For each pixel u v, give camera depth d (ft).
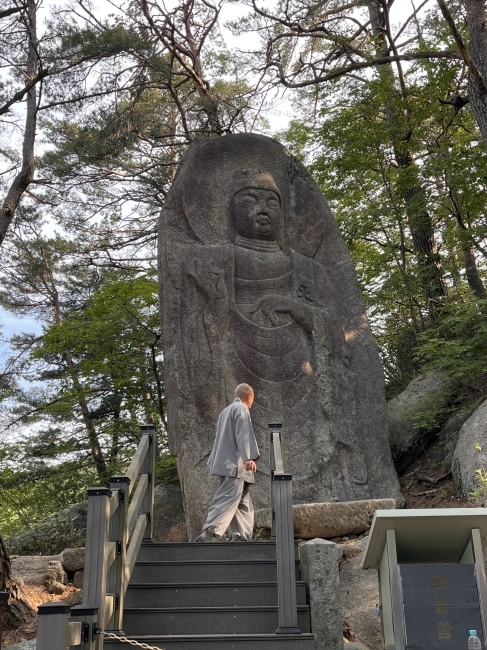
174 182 41.11
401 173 50.24
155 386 64.59
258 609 19.54
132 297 58.44
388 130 52.85
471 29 38.70
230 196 39.88
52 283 79.87
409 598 14.69
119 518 19.01
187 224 39.32
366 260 58.44
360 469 35.12
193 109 67.67
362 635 22.36
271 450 24.90
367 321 39.09
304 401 35.63
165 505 42.04
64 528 44.86
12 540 45.09
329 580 19.89
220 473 24.03
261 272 37.91
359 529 29.40
